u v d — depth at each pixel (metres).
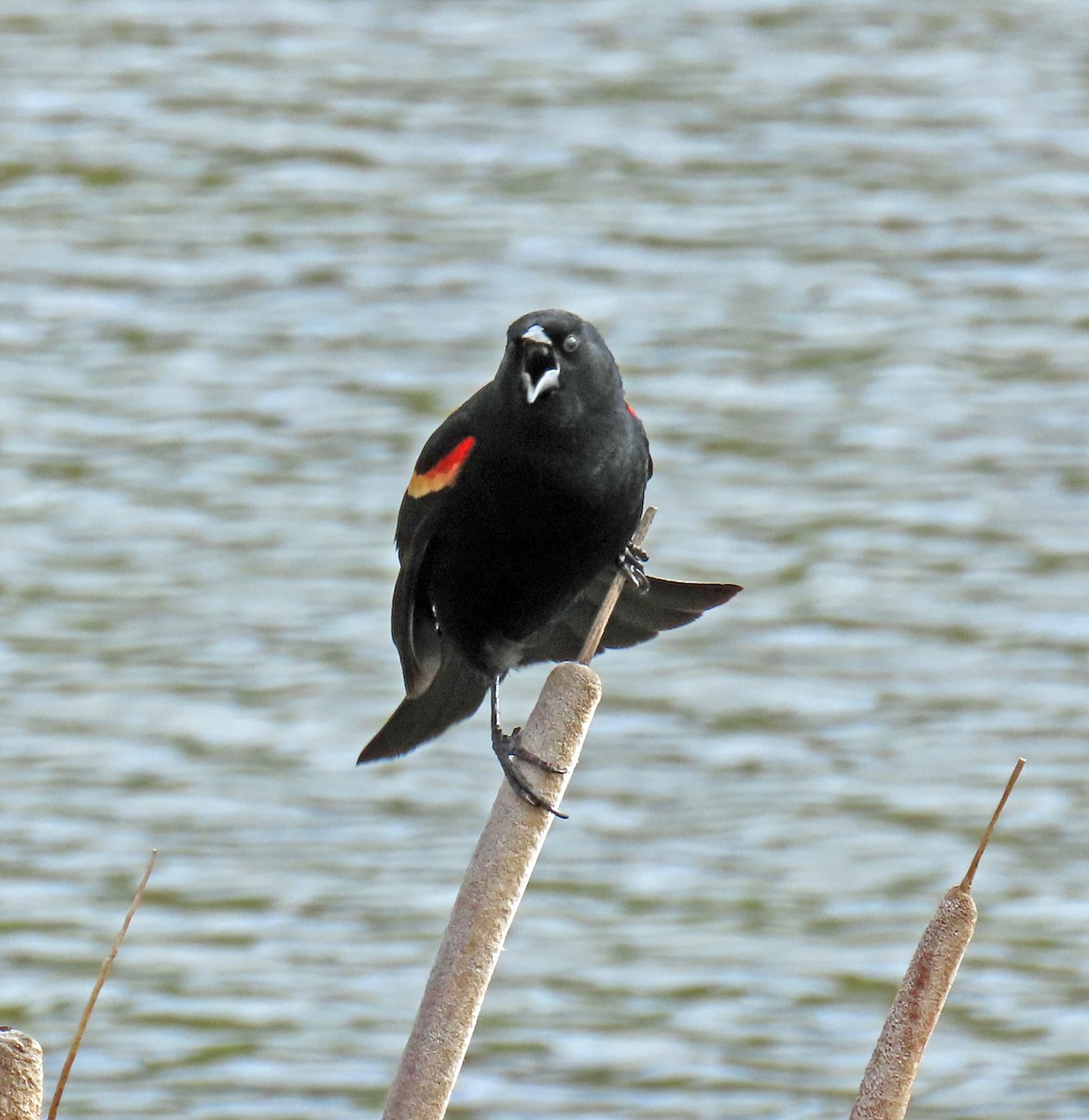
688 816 14.46
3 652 16.17
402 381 20.91
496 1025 12.23
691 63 29.89
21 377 20.88
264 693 15.73
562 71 29.50
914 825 14.30
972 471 19.47
